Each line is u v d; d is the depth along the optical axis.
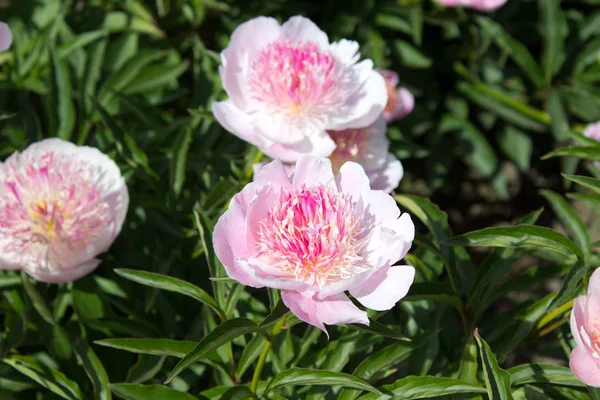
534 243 1.41
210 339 1.36
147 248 1.57
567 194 1.51
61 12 1.68
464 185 2.19
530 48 2.07
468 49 1.95
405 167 2.13
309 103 1.47
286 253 1.34
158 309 1.53
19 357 1.46
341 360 1.45
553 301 1.40
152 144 1.63
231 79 1.49
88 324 1.49
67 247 1.46
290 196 1.36
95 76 1.66
